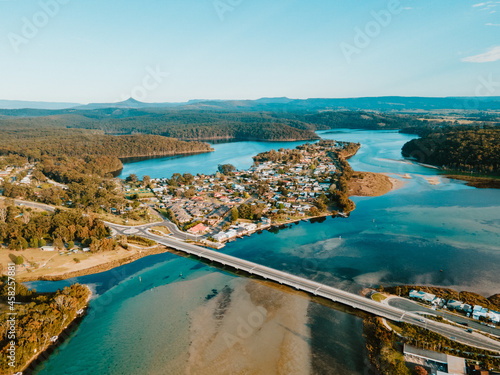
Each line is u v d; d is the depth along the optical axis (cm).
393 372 8900
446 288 13675
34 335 10331
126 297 13688
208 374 9588
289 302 13050
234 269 15950
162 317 12306
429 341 10219
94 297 13712
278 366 9838
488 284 13900
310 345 10669
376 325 11100
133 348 10731
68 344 11006
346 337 11006
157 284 14700
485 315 11506
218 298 13475
